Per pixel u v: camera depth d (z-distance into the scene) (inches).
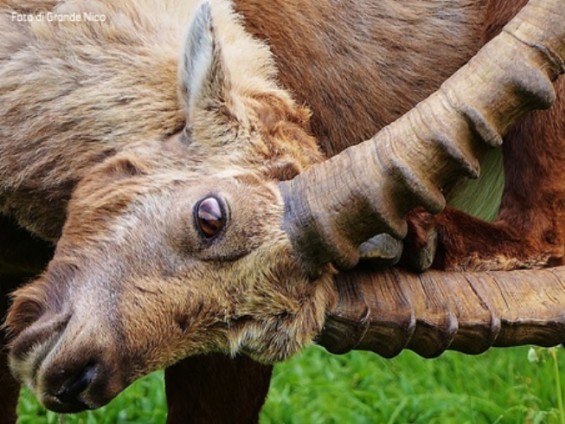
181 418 469.4
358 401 577.6
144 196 355.6
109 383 342.0
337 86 442.3
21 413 546.6
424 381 604.1
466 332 376.8
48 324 346.0
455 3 449.1
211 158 360.5
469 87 351.3
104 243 351.6
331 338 371.6
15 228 411.5
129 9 391.9
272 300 350.6
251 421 475.5
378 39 444.1
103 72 382.9
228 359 459.2
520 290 380.5
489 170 450.3
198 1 399.2
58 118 382.6
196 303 345.7
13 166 386.9
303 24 436.1
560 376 559.5
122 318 342.3
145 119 375.2
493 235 417.1
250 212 348.2
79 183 375.9
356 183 346.3
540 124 425.7
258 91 377.4
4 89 387.9
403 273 379.6
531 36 354.0
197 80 359.6
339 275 373.1
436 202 348.5
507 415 551.8
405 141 347.9
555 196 426.9
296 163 361.4
